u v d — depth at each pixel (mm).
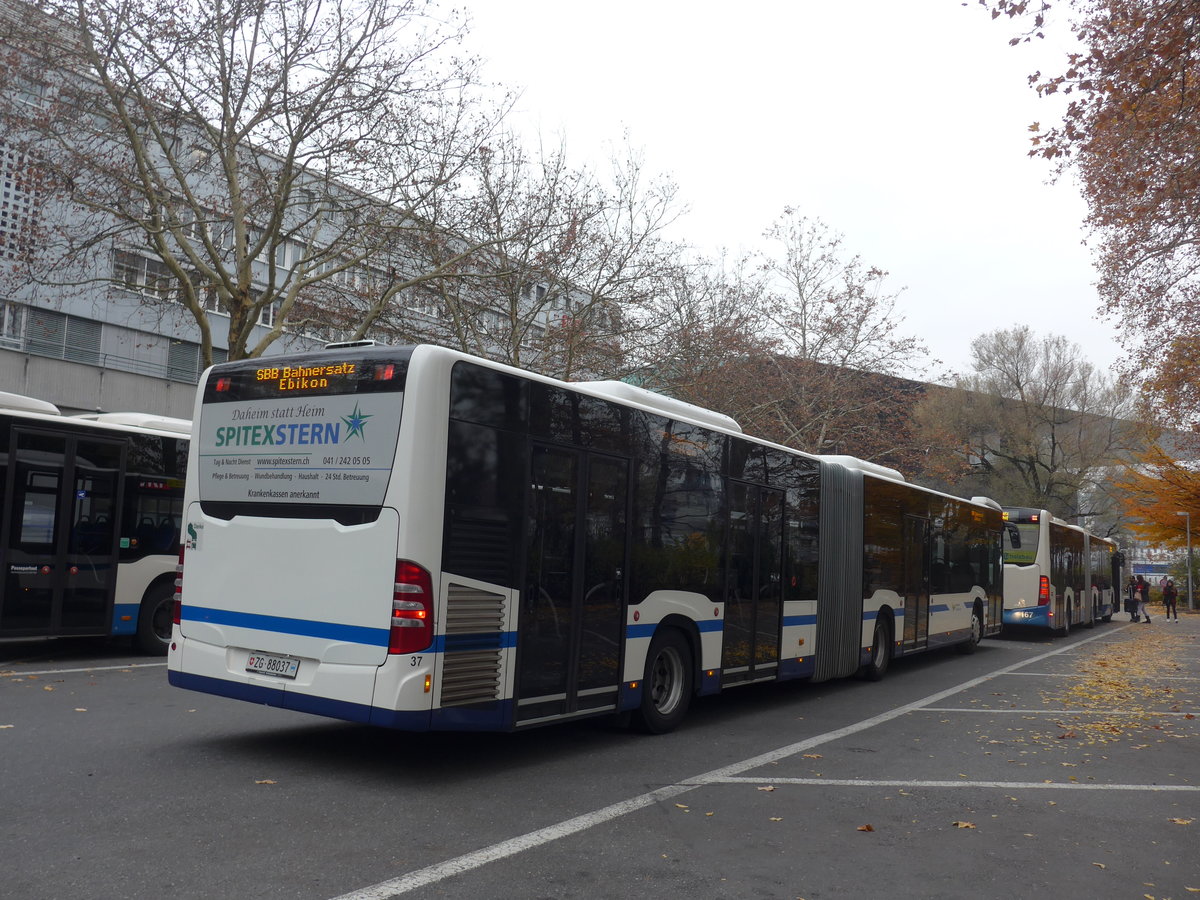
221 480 7680
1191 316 22812
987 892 5086
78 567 12430
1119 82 10922
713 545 9984
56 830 5324
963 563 18469
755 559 10789
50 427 12234
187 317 32188
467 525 6922
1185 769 8586
